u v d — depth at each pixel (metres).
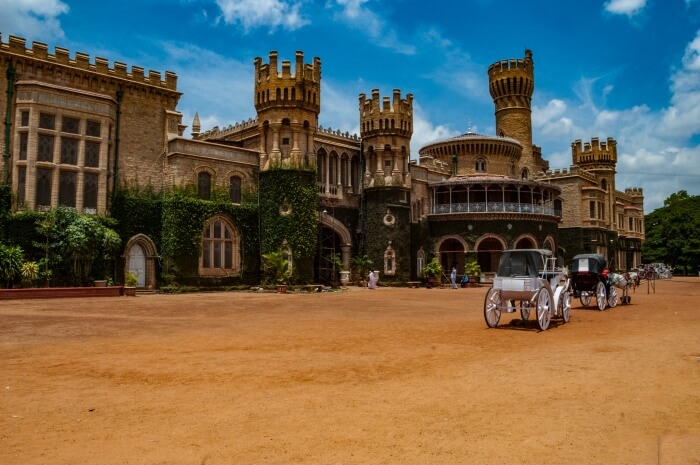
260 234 42.47
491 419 7.62
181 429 7.29
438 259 54.50
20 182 33.38
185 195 38.88
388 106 49.56
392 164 49.56
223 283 40.09
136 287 35.06
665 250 94.62
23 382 10.01
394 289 43.94
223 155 41.53
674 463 6.01
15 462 6.14
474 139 62.06
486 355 12.60
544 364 11.41
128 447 6.61
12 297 27.97
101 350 13.32
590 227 69.00
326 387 9.56
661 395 8.84
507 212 53.69
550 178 71.31
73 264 32.88
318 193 45.94
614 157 80.44
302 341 14.84
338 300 30.36
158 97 40.22
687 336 15.44
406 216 49.81
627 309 24.39
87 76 36.78
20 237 32.53
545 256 18.34
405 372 10.76
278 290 38.16
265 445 6.65
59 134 34.50
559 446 6.54
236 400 8.73
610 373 10.45
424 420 7.61
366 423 7.49
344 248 48.78
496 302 17.81
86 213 35.06
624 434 6.97
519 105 70.75
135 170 38.53
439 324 18.88
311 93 44.16
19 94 33.69
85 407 8.38
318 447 6.57
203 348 13.65
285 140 43.44
